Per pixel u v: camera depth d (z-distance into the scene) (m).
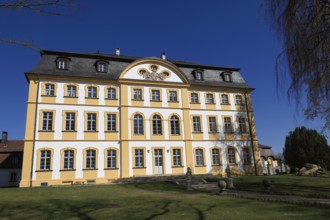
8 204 14.26
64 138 28.98
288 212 10.73
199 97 36.31
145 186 23.39
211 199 15.38
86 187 23.02
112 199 15.89
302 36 10.71
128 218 10.26
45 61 31.09
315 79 10.73
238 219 9.62
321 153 33.97
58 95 29.89
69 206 13.46
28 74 29.28
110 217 10.54
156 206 13.03
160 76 34.78
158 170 31.95
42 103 29.08
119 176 30.00
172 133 33.69
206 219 9.76
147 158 31.69
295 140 35.56
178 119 34.34
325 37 10.28
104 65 33.19
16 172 44.53
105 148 30.27
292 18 10.88
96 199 15.91
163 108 33.97
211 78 38.44
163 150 32.59
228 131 36.47
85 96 30.95
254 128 37.72
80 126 29.95
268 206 12.38
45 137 28.34
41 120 28.64
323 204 11.86
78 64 32.28
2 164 44.44
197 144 34.47
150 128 32.69
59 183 27.69
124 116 31.84
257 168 36.19
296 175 29.83
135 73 33.81
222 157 35.09
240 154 36.09
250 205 12.84
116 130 31.20
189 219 9.81
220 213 10.83
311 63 10.69
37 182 26.98
